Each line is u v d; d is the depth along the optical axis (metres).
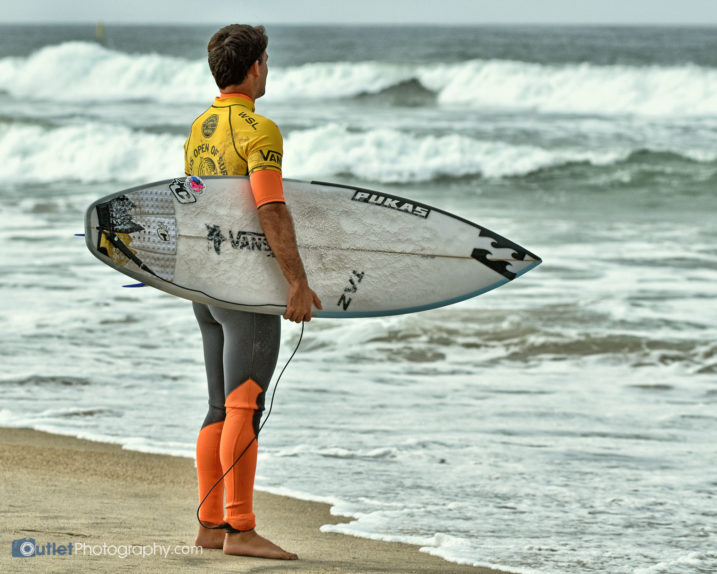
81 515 12.44
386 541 12.48
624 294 32.16
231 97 10.14
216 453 10.51
